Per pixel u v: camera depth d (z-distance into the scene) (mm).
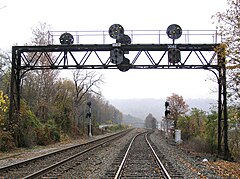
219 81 25656
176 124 52281
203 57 27828
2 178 14641
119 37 28312
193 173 17219
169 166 19672
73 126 58094
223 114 26125
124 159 22172
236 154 26781
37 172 15109
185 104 56781
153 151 29000
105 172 16703
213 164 21719
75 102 63125
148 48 28141
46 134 39094
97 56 28641
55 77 58656
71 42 29016
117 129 113125
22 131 32344
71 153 27562
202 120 40344
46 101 52312
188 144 38375
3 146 27969
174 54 27547
